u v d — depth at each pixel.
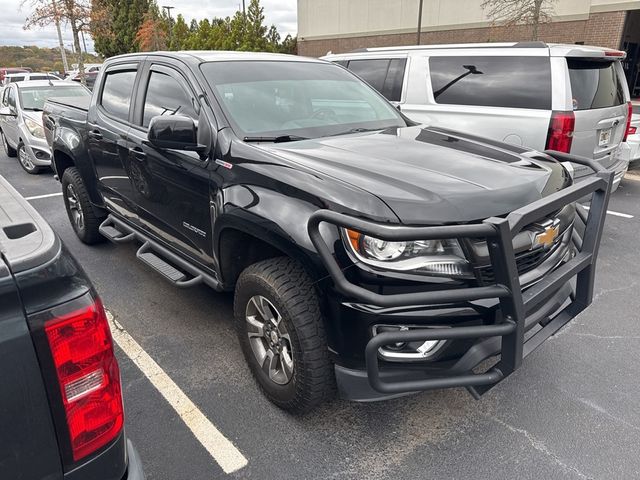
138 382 3.06
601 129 5.40
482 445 2.56
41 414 1.22
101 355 1.32
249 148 2.81
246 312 2.80
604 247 5.30
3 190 1.68
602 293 4.22
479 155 2.85
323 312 2.32
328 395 2.53
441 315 2.17
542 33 20.64
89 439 1.33
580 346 3.44
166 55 3.71
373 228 1.94
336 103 3.60
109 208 4.59
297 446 2.55
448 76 5.94
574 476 2.37
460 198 2.23
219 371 3.16
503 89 5.46
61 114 5.29
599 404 2.86
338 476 2.38
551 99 5.12
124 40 39.72
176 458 2.47
